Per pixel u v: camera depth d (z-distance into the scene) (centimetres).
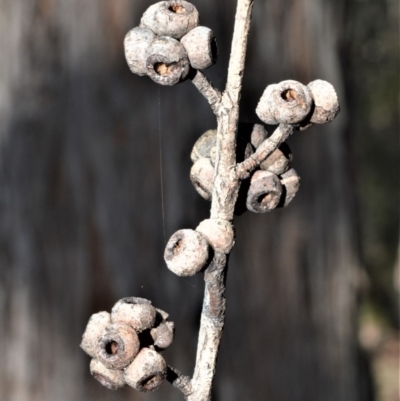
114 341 35
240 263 91
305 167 97
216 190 36
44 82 81
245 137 38
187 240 35
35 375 81
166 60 36
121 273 80
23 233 80
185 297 81
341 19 105
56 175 80
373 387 110
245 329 90
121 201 80
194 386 36
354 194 106
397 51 161
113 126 81
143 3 81
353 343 102
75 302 80
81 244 80
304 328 94
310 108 36
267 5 92
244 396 89
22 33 80
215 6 85
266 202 37
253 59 91
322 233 97
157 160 81
